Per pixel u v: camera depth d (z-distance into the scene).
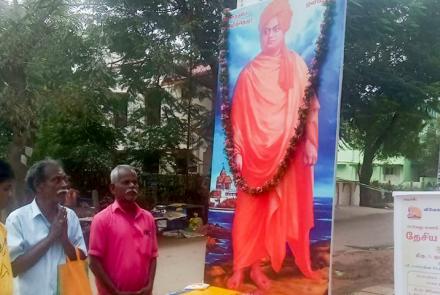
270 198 3.45
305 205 3.17
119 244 3.40
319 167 3.10
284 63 3.44
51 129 14.59
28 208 3.02
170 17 12.60
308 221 3.14
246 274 3.58
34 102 11.05
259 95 3.63
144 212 3.65
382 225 13.41
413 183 26.02
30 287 2.85
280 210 3.36
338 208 18.11
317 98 3.14
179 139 14.90
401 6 11.75
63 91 11.23
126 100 14.34
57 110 11.63
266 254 3.44
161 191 15.37
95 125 14.76
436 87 13.21
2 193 2.62
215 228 3.90
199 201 15.64
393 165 28.89
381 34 11.82
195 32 12.63
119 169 3.56
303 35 3.31
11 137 11.83
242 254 3.63
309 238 3.12
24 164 11.20
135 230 3.48
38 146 14.64
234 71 3.91
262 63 3.64
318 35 3.20
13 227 2.90
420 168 25.73
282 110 3.42
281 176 3.35
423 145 20.77
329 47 3.11
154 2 12.33
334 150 3.02
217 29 12.72
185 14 12.81
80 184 15.10
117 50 12.77
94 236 3.42
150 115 15.25
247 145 3.70
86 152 14.70
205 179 15.79
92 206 12.82
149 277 3.57
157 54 12.12
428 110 14.70
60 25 11.57
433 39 13.52
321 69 3.14
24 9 11.36
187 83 14.38
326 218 3.04
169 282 7.30
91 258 3.39
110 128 15.24
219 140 3.99
